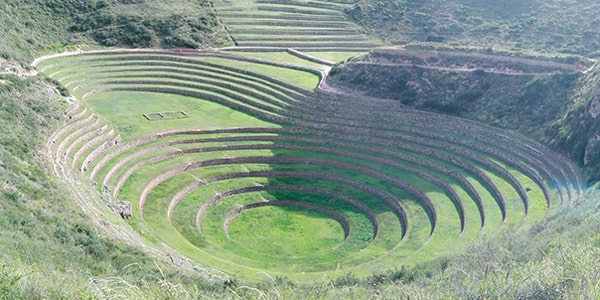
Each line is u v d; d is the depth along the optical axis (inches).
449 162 2085.4
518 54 2399.1
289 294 783.7
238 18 3587.6
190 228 1754.4
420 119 2326.5
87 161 1847.9
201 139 2253.9
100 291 660.7
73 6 3233.3
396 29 3481.8
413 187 1987.0
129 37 3147.1
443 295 751.7
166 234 1657.2
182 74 2906.0
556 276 684.1
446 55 2524.6
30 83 2073.1
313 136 2331.4
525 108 2187.5
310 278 1434.5
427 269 1327.5
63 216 1245.1
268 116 2471.7
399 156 2164.1
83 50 2974.9
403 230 1800.0
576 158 1823.3
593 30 2736.2
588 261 711.7
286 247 1728.6
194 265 1414.9
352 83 2598.4
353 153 2218.3
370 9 3671.3
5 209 1117.7
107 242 1226.6
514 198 1782.7
